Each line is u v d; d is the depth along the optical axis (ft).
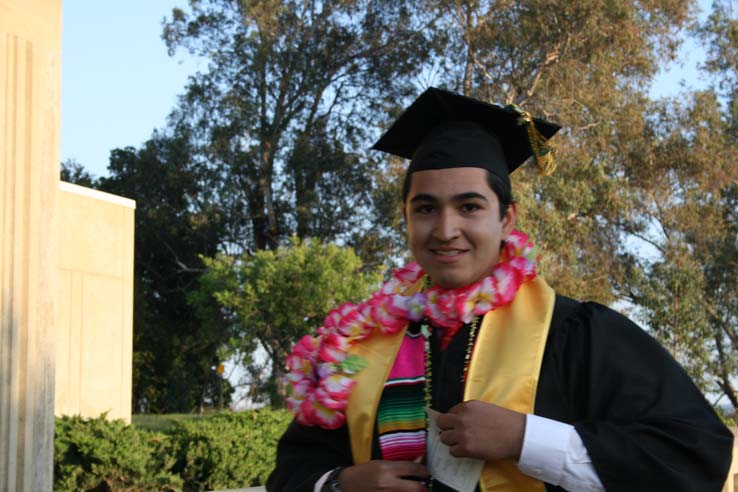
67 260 40.22
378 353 7.01
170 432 25.27
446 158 6.70
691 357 62.64
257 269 61.93
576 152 67.82
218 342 74.74
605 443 5.81
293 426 7.29
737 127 81.56
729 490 14.94
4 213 14.51
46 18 15.48
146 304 87.51
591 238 73.00
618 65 72.02
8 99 14.73
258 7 85.92
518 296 6.79
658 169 75.41
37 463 14.83
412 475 6.22
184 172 88.84
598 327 6.46
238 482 23.67
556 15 69.10
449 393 6.61
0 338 14.21
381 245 85.61
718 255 75.72
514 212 7.06
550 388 6.33
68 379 39.86
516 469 6.09
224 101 89.04
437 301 6.83
